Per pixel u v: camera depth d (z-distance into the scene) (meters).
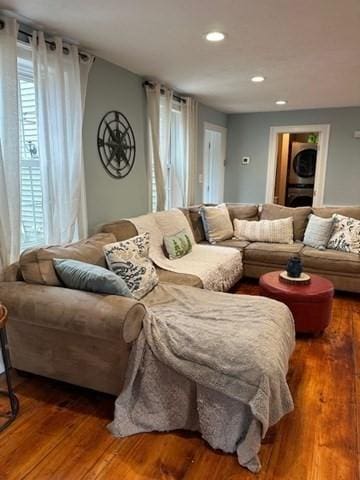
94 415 1.94
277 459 1.64
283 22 2.27
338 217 3.99
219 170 6.16
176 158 4.63
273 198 6.15
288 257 3.86
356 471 1.58
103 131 3.24
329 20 2.23
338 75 3.54
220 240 4.29
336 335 2.90
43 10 2.13
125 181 3.62
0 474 1.56
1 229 2.22
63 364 2.05
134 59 3.09
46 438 1.77
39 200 2.67
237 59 3.05
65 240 2.77
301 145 7.20
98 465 1.61
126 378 1.85
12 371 2.34
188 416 1.79
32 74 2.53
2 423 1.87
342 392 2.15
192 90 4.27
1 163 2.18
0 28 2.14
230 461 1.63
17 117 2.27
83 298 1.90
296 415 1.95
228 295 2.44
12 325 2.12
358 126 5.32
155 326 1.88
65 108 2.64
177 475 1.56
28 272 2.15
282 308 2.19
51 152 2.58
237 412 1.63
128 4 2.04
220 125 5.91
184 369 1.70
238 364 1.62
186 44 2.70
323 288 2.80
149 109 3.79
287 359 1.90
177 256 3.42
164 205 4.12
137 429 1.80
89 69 2.88
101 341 1.91
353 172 5.46
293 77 3.64
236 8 2.07
